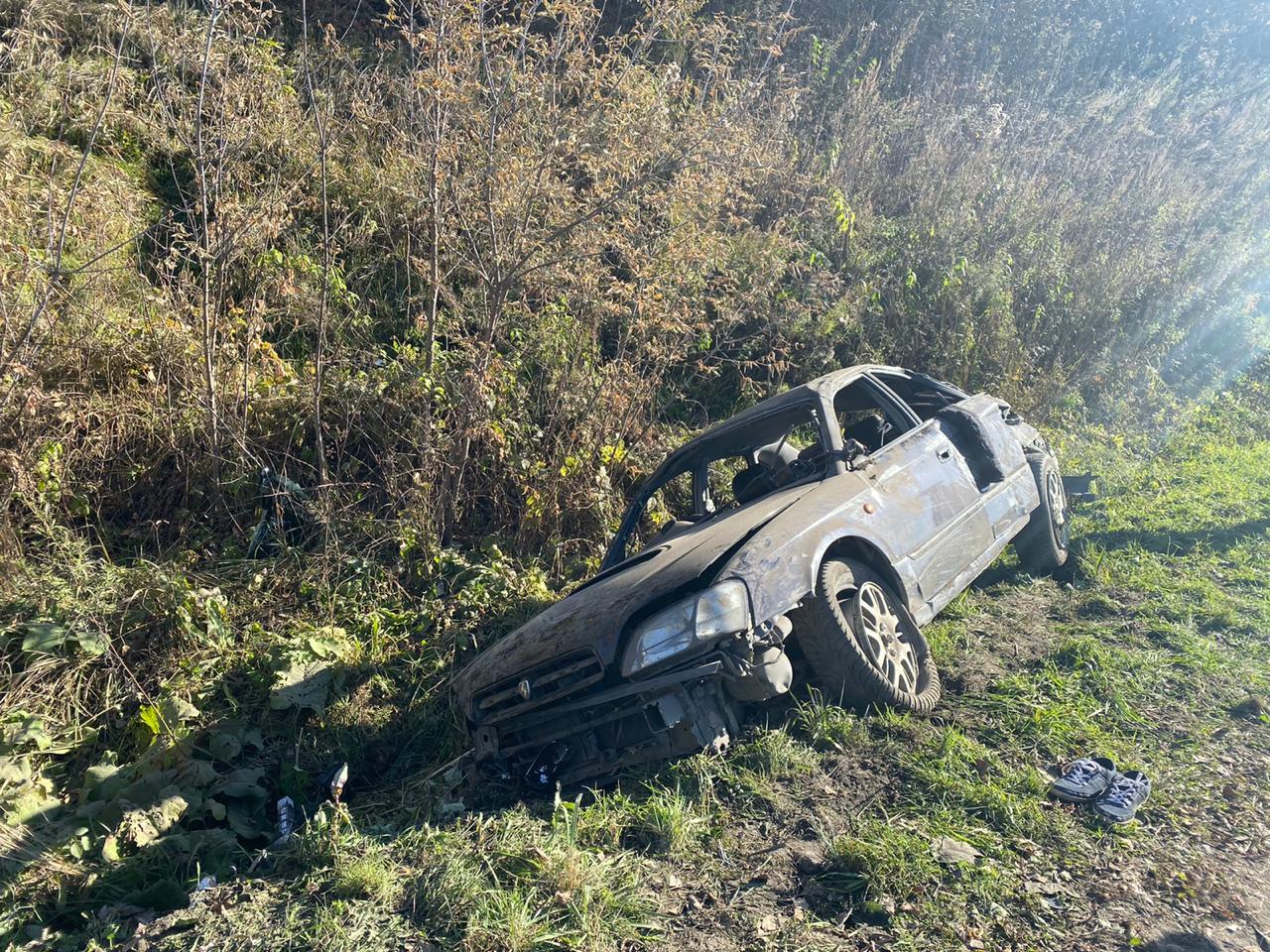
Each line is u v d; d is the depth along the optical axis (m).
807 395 5.86
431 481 6.65
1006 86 15.57
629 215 7.52
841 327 10.03
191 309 6.73
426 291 7.80
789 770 4.33
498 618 6.21
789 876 3.62
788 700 4.94
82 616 5.21
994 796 4.03
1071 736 4.64
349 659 5.64
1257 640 5.79
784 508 5.02
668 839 3.83
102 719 5.02
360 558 6.31
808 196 10.81
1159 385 12.34
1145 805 4.03
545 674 4.52
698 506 6.40
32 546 5.64
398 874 3.67
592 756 4.51
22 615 5.14
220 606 5.61
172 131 8.30
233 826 4.47
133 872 4.02
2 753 4.52
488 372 6.69
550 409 7.46
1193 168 15.57
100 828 4.24
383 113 8.91
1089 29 17.64
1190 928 3.28
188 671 5.31
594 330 7.73
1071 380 11.70
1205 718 4.84
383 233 8.40
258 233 6.85
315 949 3.23
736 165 7.82
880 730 4.61
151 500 6.33
